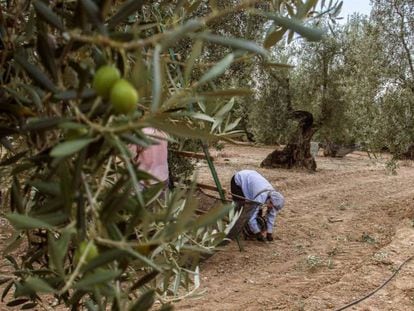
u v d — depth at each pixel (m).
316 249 7.48
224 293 5.48
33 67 0.83
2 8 1.04
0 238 3.53
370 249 7.49
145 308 0.89
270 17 0.80
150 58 1.00
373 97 10.53
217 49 4.52
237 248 7.35
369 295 5.45
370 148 10.48
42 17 0.82
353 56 13.70
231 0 5.96
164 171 2.96
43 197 1.20
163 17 1.49
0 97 1.00
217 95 0.81
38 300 1.52
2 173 1.21
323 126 16.20
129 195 0.87
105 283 0.82
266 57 1.01
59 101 0.88
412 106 10.09
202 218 0.85
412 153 15.95
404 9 10.48
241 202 6.30
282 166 16.72
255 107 15.78
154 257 1.46
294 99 16.20
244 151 22.33
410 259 6.80
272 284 5.81
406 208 10.64
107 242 0.80
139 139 0.80
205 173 14.18
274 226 8.81
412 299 5.39
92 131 0.74
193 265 1.49
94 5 0.71
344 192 12.65
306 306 5.14
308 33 0.79
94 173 0.88
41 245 1.40
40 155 0.93
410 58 10.29
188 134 0.81
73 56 0.93
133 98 0.68
